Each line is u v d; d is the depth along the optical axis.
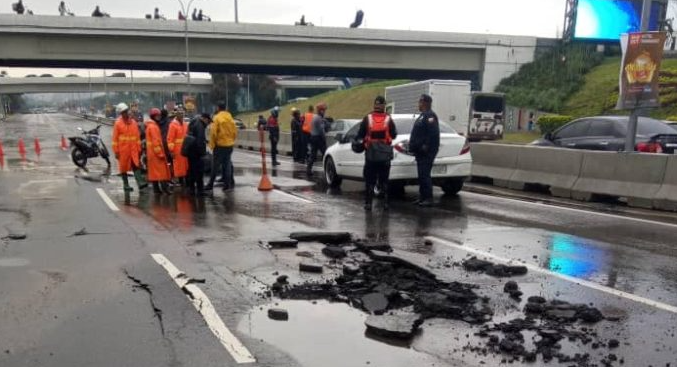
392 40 41.75
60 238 7.62
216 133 12.40
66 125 73.25
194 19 42.97
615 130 12.76
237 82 93.00
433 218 9.12
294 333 4.40
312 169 18.22
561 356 3.97
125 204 10.63
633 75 10.98
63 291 5.38
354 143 9.91
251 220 8.93
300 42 40.94
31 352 4.08
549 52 45.91
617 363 3.87
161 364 3.88
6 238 7.63
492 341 4.22
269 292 5.32
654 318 4.68
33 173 16.66
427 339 4.29
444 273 5.92
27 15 36.06
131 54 39.34
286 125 64.44
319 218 9.12
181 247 7.07
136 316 4.75
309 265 5.98
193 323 4.59
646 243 7.28
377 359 3.96
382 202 10.96
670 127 12.73
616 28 42.88
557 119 33.22
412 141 10.15
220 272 5.96
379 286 5.37
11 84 92.44
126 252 6.82
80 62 41.34
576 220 8.91
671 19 41.44
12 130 58.59
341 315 4.77
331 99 78.38
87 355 4.02
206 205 10.52
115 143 12.28
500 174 13.47
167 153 13.39
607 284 5.56
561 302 4.96
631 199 10.36
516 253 6.77
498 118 31.61
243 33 39.69
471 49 44.47
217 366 3.85
